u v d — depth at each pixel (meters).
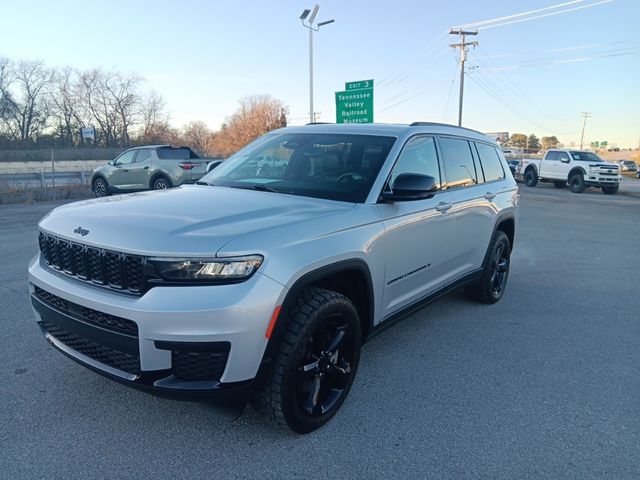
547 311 5.32
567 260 8.13
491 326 4.81
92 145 50.25
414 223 3.66
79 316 2.65
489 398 3.39
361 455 2.72
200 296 2.33
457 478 2.56
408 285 3.76
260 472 2.56
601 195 23.95
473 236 4.74
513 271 7.24
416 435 2.92
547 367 3.91
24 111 50.66
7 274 6.11
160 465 2.59
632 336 4.63
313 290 2.85
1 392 3.24
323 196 3.38
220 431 2.89
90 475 2.49
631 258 8.42
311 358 2.84
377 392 3.43
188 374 2.40
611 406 3.33
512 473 2.61
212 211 2.86
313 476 2.54
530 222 13.15
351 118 27.69
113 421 2.96
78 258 2.71
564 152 26.45
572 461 2.72
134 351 2.39
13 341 4.04
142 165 15.09
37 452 2.65
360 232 3.09
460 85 40.88
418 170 3.89
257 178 3.82
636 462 2.73
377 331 3.48
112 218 2.76
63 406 3.10
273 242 2.56
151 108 59.22
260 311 2.41
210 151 72.25
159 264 2.37
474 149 4.98
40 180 18.30
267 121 69.12
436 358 4.03
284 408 2.67
